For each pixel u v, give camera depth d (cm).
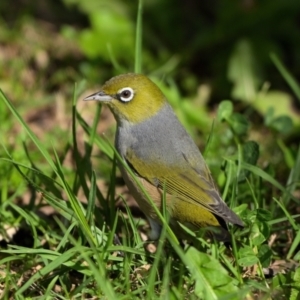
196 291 837
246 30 1775
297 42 1805
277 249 1058
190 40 1884
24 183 1173
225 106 1188
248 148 1137
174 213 1030
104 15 1764
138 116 1079
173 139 1073
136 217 1179
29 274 970
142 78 1086
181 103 1463
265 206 1152
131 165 1068
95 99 1088
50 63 1759
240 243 966
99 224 1016
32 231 1021
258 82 1720
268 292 835
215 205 972
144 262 949
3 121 1429
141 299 865
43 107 1606
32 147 1395
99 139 1145
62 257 880
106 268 903
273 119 1293
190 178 1037
